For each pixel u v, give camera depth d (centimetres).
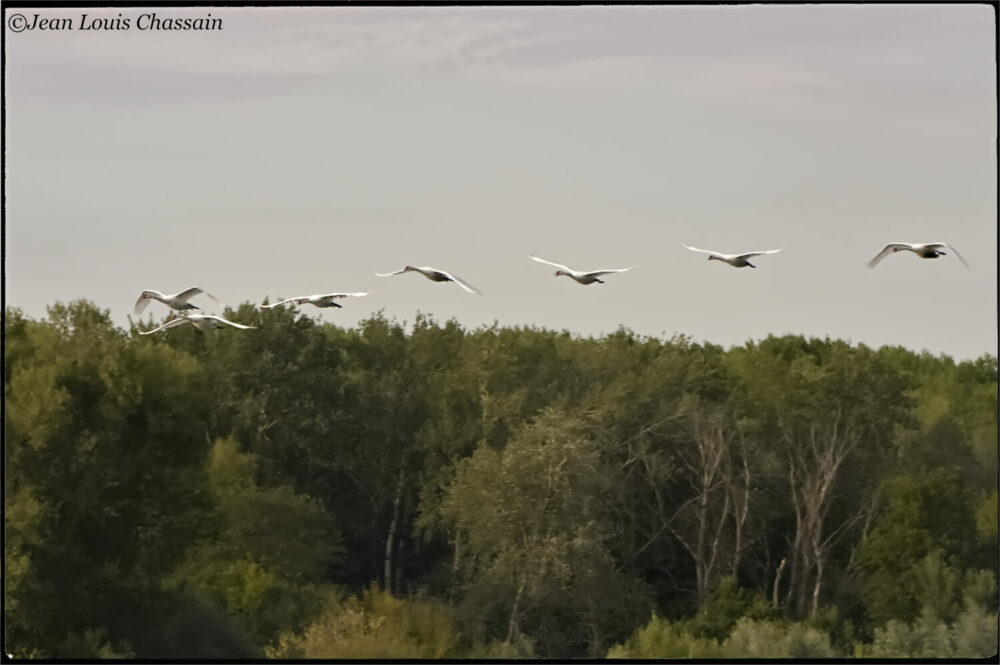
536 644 17225
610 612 17675
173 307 9888
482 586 17362
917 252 9650
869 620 18400
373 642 16825
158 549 16662
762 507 19938
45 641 15625
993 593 17450
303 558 19325
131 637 16150
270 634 17300
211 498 17900
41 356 16538
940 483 19062
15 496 15662
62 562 15838
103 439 16312
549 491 17800
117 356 16662
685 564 19975
